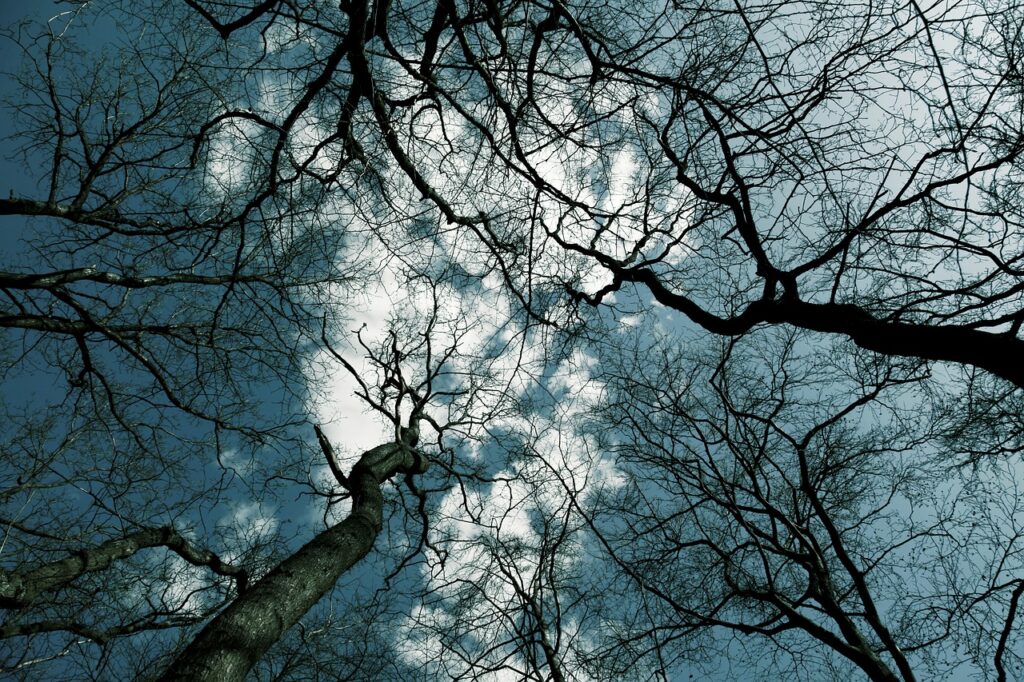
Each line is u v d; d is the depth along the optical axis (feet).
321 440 23.59
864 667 20.24
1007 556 22.71
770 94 15.89
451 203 20.16
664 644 22.39
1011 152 13.53
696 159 17.87
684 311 17.69
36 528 23.43
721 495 27.61
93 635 21.03
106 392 24.82
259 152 19.70
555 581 23.48
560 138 18.42
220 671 11.93
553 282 22.66
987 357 11.59
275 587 14.35
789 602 24.06
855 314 13.64
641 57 16.35
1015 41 13.93
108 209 21.47
